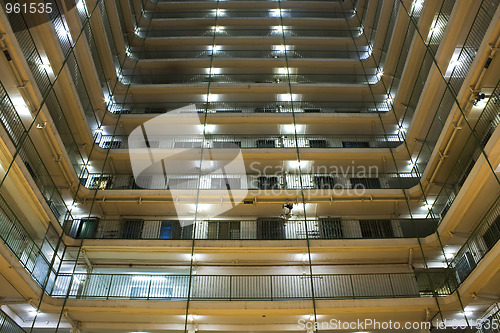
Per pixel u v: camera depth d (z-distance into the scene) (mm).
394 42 17984
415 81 16109
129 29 21500
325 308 11891
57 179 13961
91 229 14711
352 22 22844
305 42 21797
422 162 15508
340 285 13422
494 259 9750
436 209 14602
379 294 13195
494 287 10688
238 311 11891
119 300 11898
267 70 20859
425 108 14758
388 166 16672
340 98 19641
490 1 11773
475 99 11133
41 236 12188
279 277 13641
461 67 13086
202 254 13570
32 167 12953
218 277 13555
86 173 16266
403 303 11969
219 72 20953
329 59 20672
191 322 12273
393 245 13469
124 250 13391
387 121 17766
